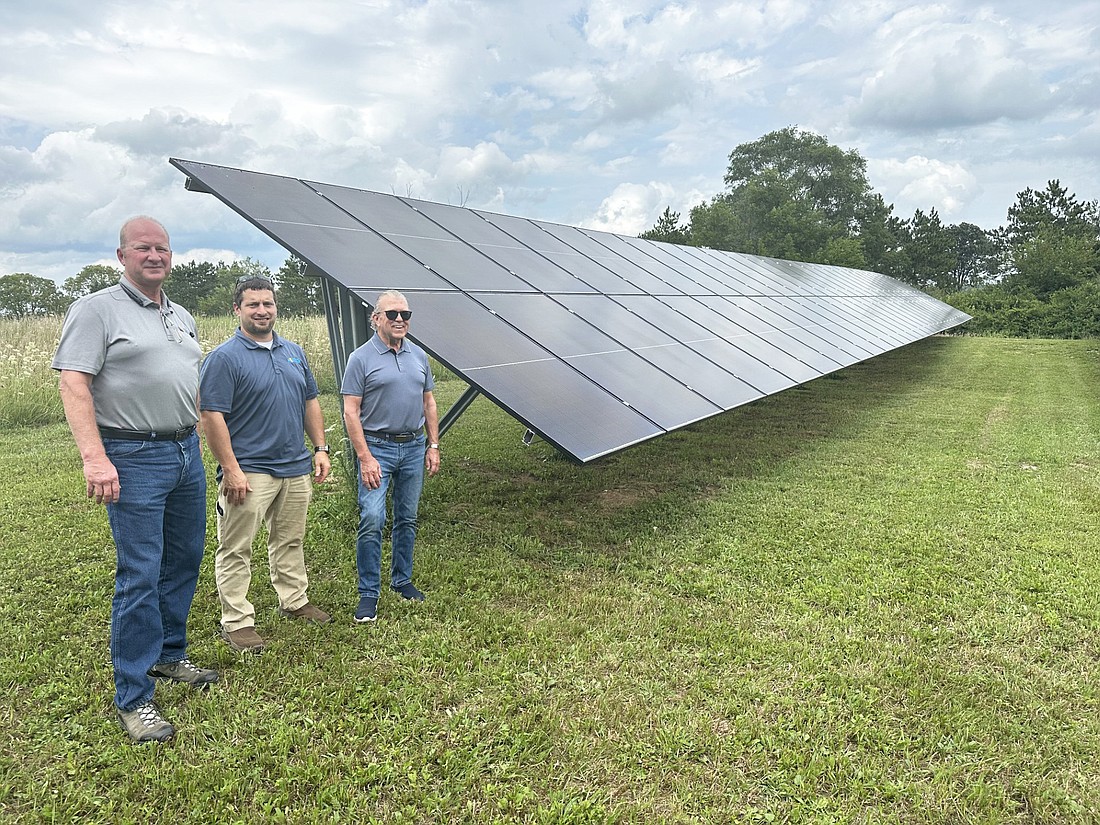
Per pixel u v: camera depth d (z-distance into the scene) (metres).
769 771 3.05
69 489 6.90
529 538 5.83
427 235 7.49
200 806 2.73
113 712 3.33
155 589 3.25
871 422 11.36
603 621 4.38
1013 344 25.20
